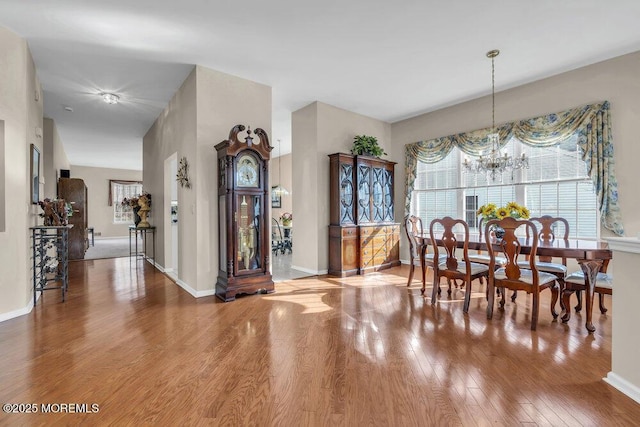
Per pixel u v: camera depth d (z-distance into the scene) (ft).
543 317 10.10
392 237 18.70
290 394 5.92
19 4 8.55
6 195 9.84
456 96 16.17
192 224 12.94
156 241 19.53
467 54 11.84
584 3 8.87
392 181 19.15
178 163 14.66
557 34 10.50
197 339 8.41
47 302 11.80
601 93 12.34
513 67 12.91
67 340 8.30
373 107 17.76
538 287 9.00
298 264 18.04
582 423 5.11
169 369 6.84
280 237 26.22
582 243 10.11
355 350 7.75
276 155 31.65
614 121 12.02
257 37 10.55
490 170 12.85
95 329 9.08
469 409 5.47
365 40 10.82
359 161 17.03
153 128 20.31
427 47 11.32
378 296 12.57
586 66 12.73
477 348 7.84
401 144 20.04
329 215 17.17
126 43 10.79
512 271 9.50
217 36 10.43
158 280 15.52
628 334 5.95
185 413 5.38
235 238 12.11
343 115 18.01
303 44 11.03
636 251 5.77
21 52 10.22
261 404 5.62
